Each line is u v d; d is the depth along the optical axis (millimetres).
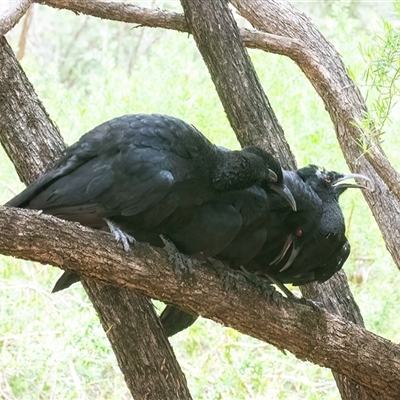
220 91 12000
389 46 9203
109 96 15789
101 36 22781
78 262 8297
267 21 13117
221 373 13094
